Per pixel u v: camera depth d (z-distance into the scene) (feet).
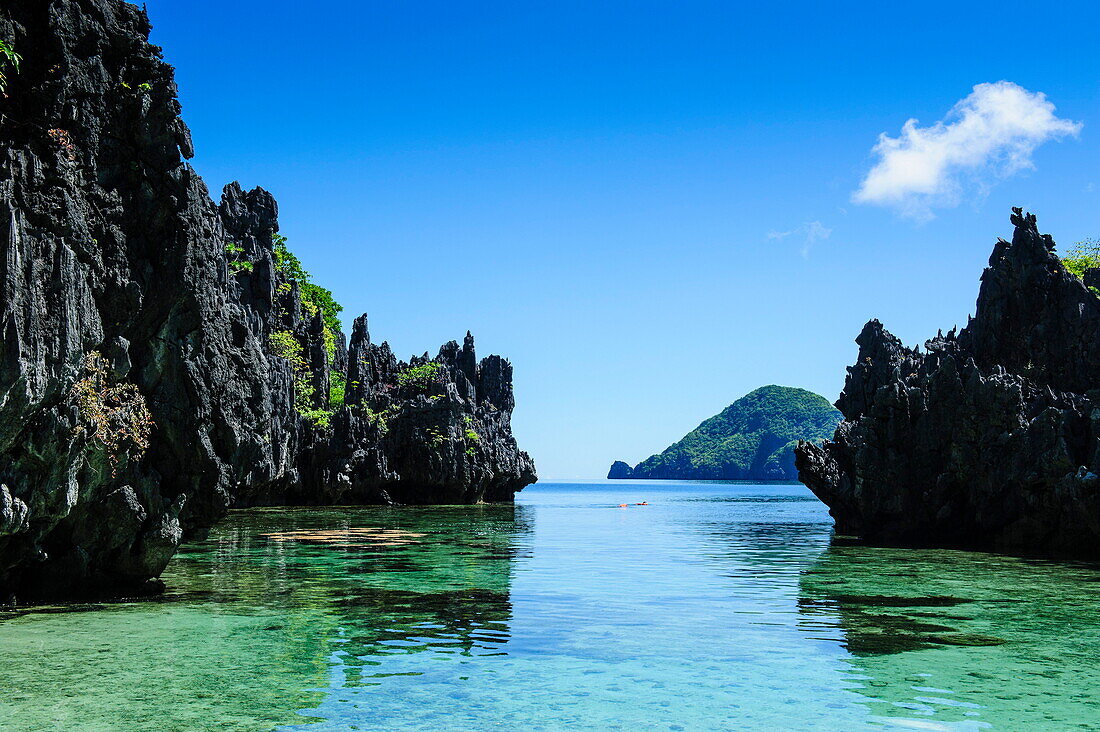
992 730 45.93
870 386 212.02
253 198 261.44
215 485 84.02
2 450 61.82
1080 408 154.92
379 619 74.95
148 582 84.53
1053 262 180.04
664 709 49.19
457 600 86.22
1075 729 46.11
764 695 52.19
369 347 369.50
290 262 313.53
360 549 141.59
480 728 45.60
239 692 51.29
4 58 68.08
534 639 67.46
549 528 213.25
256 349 98.32
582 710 48.80
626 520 263.29
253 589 91.56
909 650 64.90
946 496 167.22
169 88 80.69
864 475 179.63
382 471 315.78
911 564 126.82
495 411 423.23
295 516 246.06
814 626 74.23
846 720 47.47
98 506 75.05
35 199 68.18
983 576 111.34
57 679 53.42
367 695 51.21
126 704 48.57
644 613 80.02
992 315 183.83
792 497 583.58
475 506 359.66
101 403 72.02
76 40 75.46
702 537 186.19
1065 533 140.87
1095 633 71.92
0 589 73.87
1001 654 63.82
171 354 80.38
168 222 80.64
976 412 162.50
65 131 72.95
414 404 349.20
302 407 285.02
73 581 77.36
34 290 62.39
